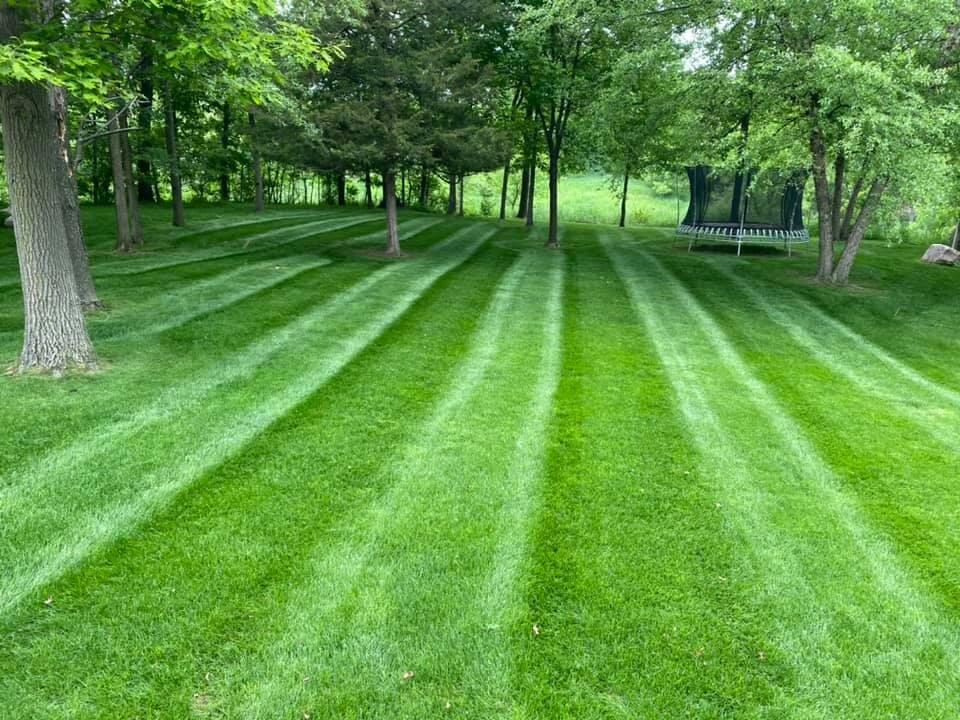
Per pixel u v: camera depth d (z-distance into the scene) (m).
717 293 12.27
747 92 12.06
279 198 34.84
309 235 18.00
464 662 2.82
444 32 13.93
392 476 4.41
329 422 5.22
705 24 12.70
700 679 2.78
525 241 19.53
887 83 9.45
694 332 9.16
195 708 2.53
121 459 4.38
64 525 3.62
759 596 3.35
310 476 4.34
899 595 3.41
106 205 24.16
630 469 4.72
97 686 2.60
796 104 11.94
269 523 3.77
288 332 7.70
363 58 12.48
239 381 5.96
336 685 2.67
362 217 23.88
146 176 20.52
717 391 6.62
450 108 13.33
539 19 14.01
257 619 3.01
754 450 5.20
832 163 16.05
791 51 10.82
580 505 4.18
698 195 19.78
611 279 13.21
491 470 4.58
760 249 19.67
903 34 10.89
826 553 3.77
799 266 16.14
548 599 3.25
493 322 8.99
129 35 5.77
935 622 3.20
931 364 8.34
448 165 14.15
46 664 2.69
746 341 8.85
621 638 3.01
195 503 3.93
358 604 3.14
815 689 2.76
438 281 11.74
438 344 7.68
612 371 7.08
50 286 5.77
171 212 22.30
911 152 10.14
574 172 26.39
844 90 9.73
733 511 4.20
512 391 6.23
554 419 5.60
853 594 3.40
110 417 5.00
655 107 13.69
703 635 3.04
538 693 2.67
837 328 10.02
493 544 3.69
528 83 18.22
